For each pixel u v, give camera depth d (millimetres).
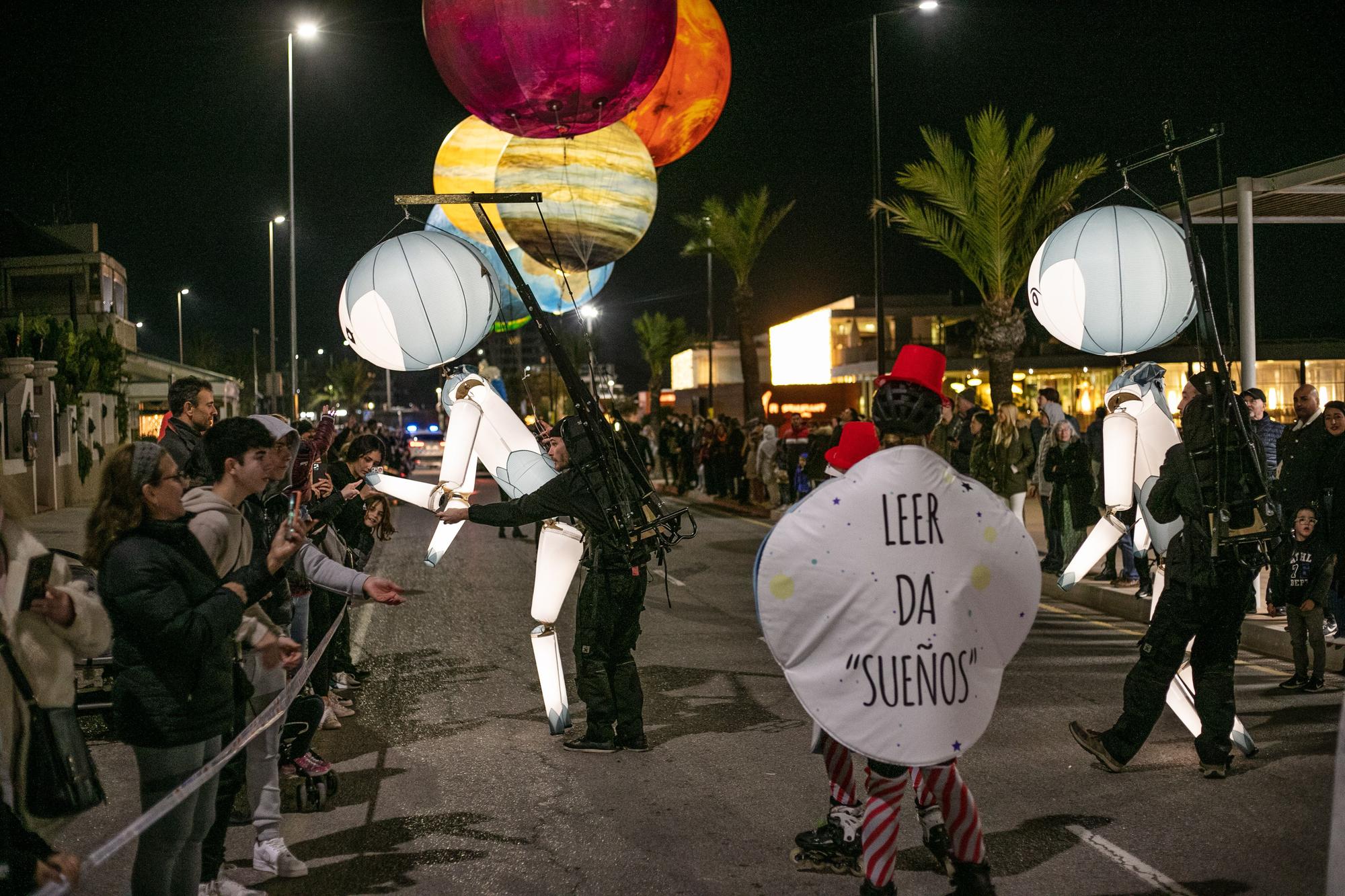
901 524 3695
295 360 28891
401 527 21797
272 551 3594
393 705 7566
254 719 4598
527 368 7074
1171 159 5852
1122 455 6395
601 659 6324
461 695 7840
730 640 9648
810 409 31672
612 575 6254
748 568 14492
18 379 21469
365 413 92000
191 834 3721
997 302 19469
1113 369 30219
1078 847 4781
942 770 3865
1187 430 5656
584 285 9570
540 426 7109
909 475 3701
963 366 32688
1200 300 5625
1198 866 4551
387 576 14305
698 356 69062
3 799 3115
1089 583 11766
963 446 14008
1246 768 5867
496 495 27578
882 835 3951
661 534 6195
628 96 7059
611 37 6656
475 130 9609
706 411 43969
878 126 18891
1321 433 8562
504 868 4684
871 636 3697
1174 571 5633
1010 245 19391
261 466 4016
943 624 3707
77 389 24906
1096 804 5336
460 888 4480
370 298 6461
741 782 5801
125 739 3502
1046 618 10602
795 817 5258
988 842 4867
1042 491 12969
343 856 4836
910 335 45625
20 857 3162
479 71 6836
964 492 3742
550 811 5391
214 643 3447
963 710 3744
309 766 5469
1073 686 7707
